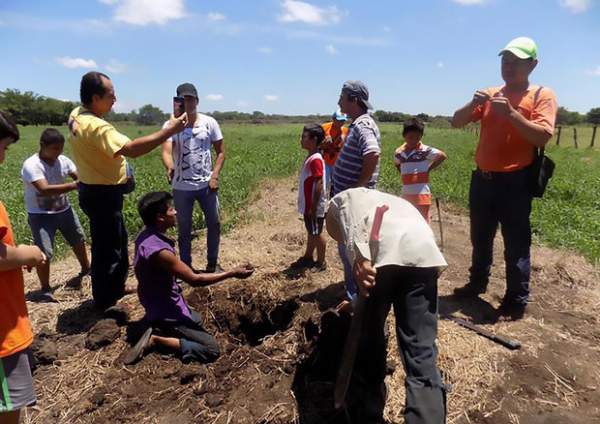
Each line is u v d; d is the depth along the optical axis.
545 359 3.66
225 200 9.26
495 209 4.39
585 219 7.95
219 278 3.76
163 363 3.73
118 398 3.37
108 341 3.97
